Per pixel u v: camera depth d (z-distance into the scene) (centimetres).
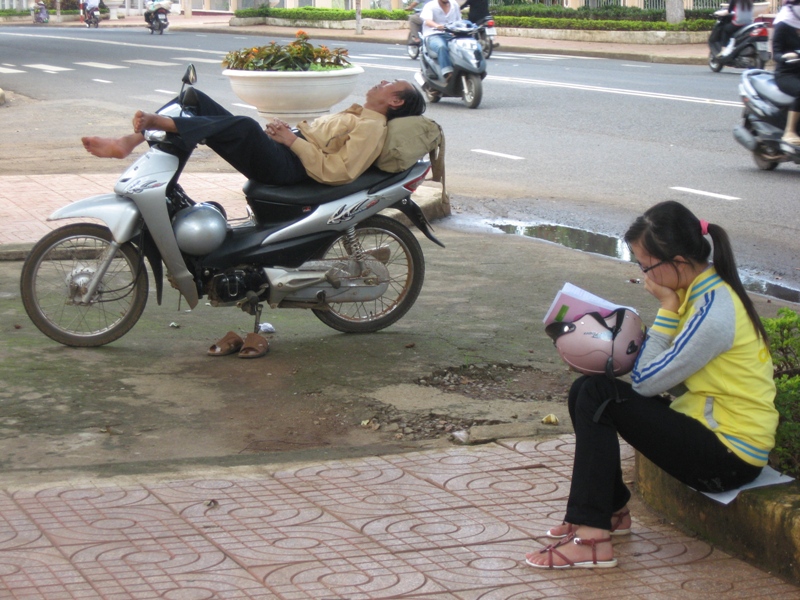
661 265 356
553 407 543
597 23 3097
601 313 367
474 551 369
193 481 429
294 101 966
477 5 2528
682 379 354
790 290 793
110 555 358
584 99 1795
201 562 355
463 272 818
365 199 612
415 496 417
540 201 1097
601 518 358
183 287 600
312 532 381
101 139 572
